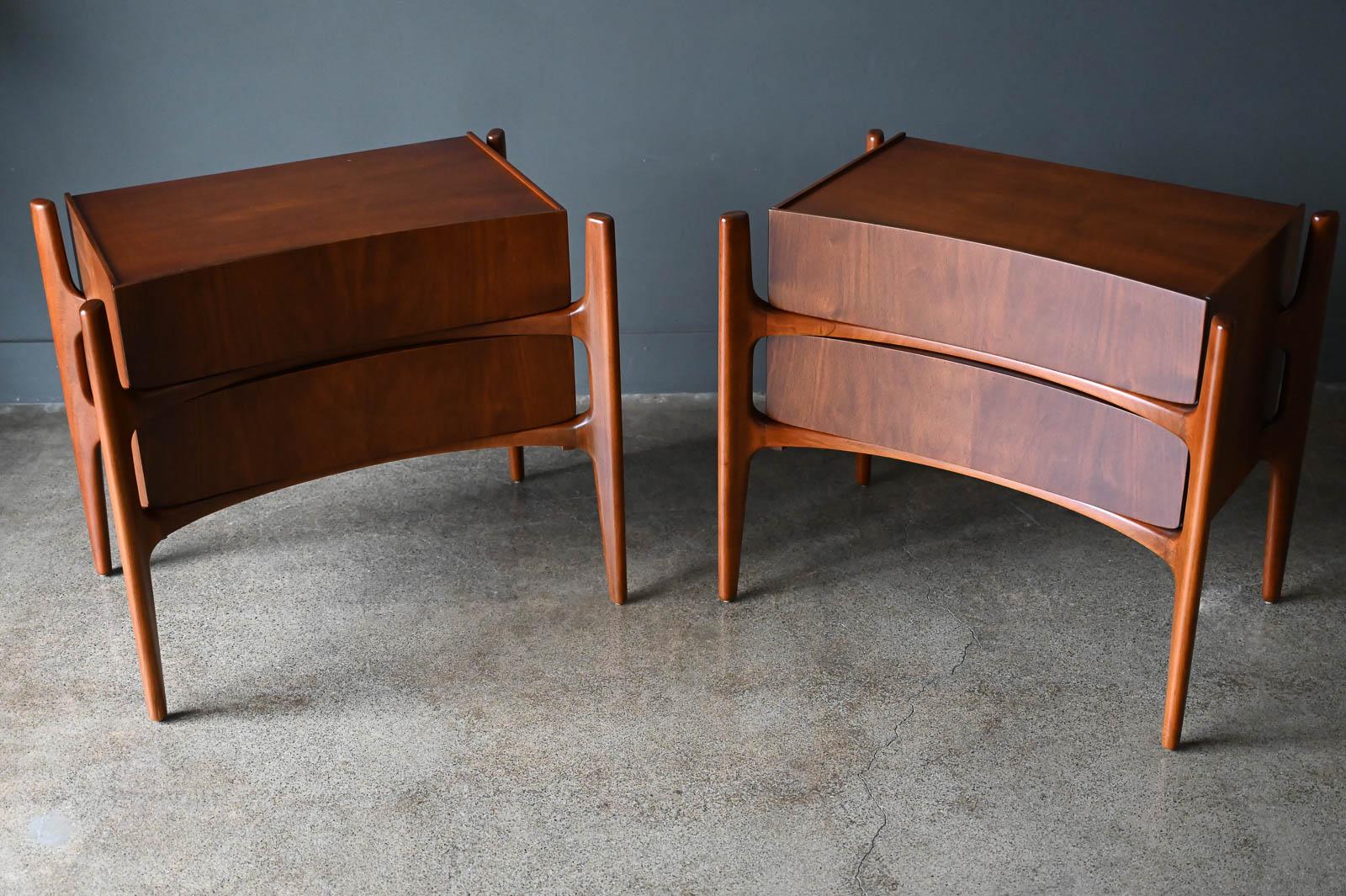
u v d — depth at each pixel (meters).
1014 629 1.98
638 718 1.81
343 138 2.54
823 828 1.62
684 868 1.56
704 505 2.36
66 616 2.04
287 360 1.73
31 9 2.37
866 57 2.47
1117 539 2.21
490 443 1.93
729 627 2.00
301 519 2.30
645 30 2.45
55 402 2.73
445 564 2.17
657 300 2.71
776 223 1.78
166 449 1.71
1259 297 1.67
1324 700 1.82
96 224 1.79
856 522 2.29
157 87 2.47
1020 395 1.70
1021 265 1.62
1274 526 1.96
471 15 2.43
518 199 1.85
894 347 1.79
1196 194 1.83
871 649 1.95
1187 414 1.56
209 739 1.78
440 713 1.83
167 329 1.63
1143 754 1.73
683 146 2.56
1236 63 2.45
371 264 1.72
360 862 1.57
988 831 1.61
